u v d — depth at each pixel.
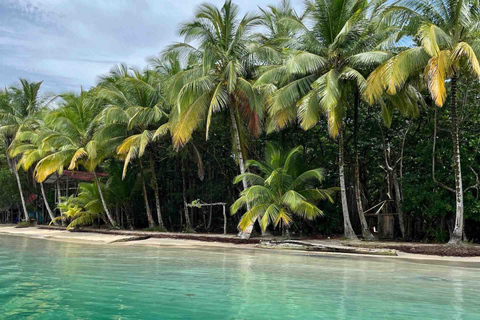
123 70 29.44
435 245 17.30
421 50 16.08
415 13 16.62
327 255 15.95
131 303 6.96
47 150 30.44
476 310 6.73
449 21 15.99
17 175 39.66
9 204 45.34
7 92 39.78
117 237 23.44
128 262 12.77
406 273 11.08
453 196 19.36
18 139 35.00
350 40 18.94
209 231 30.80
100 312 6.34
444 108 20.62
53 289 8.12
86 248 18.06
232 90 20.38
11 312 6.29
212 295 7.67
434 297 7.77
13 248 17.62
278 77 20.11
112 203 32.09
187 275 10.12
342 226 26.97
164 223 34.00
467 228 21.44
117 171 32.38
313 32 19.88
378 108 23.27
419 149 21.14
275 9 24.67
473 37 16.12
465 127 20.53
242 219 19.62
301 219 25.17
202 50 21.73
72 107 30.09
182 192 31.47
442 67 14.57
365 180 27.09
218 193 29.12
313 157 27.05
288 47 20.33
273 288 8.45
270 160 21.83
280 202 20.03
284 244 18.31
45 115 32.69
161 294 7.73
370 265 12.87
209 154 30.14
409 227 23.22
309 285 8.88
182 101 21.02
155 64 28.16
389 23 18.00
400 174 22.95
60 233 27.97
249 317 6.14
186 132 21.16
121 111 26.08
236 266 12.00
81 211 32.25
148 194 33.62
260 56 21.14
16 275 9.88
